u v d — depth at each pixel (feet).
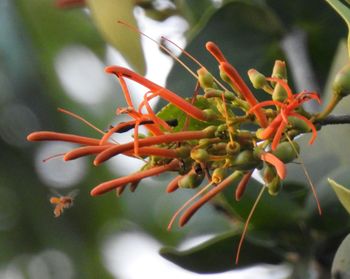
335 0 2.23
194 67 2.59
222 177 2.21
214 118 2.20
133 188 2.21
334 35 2.66
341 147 2.62
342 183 2.50
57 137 2.19
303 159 2.63
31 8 3.45
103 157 2.15
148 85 2.20
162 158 2.20
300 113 2.19
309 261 2.52
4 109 3.48
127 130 2.21
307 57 2.64
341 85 2.19
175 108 2.25
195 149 2.19
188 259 2.51
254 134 2.19
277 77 2.21
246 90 2.18
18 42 3.44
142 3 2.82
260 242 2.52
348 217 2.50
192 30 2.73
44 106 3.47
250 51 2.64
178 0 2.82
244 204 2.50
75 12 3.47
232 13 2.64
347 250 2.29
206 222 3.12
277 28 2.65
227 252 2.51
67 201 2.38
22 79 3.45
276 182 2.20
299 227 2.52
